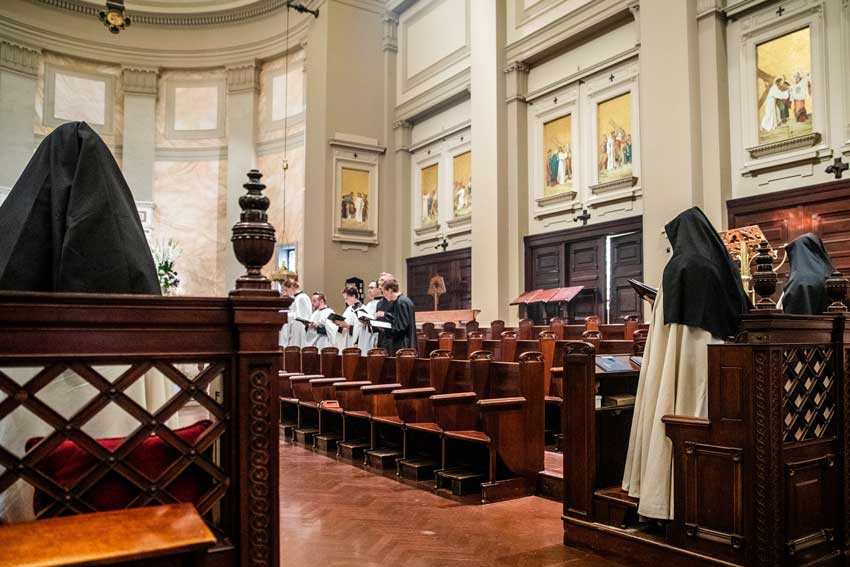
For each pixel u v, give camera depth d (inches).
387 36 598.9
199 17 685.3
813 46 315.3
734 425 116.4
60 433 69.4
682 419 123.1
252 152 677.9
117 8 435.5
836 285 137.6
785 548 114.3
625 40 405.7
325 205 561.6
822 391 127.6
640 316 388.2
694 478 121.6
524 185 473.1
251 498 78.3
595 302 422.3
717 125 342.0
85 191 89.4
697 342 129.2
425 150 575.5
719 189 339.3
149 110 684.1
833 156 306.5
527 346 268.1
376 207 586.6
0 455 66.3
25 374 85.2
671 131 353.4
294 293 405.7
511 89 474.6
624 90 406.6
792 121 322.7
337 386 253.0
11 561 49.9
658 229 356.8
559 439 232.5
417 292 574.9
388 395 236.8
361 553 136.3
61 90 657.6
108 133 677.9
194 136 694.5
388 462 224.8
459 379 212.2
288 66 667.4
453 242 537.3
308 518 162.9
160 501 74.2
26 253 87.2
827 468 126.3
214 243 682.2
